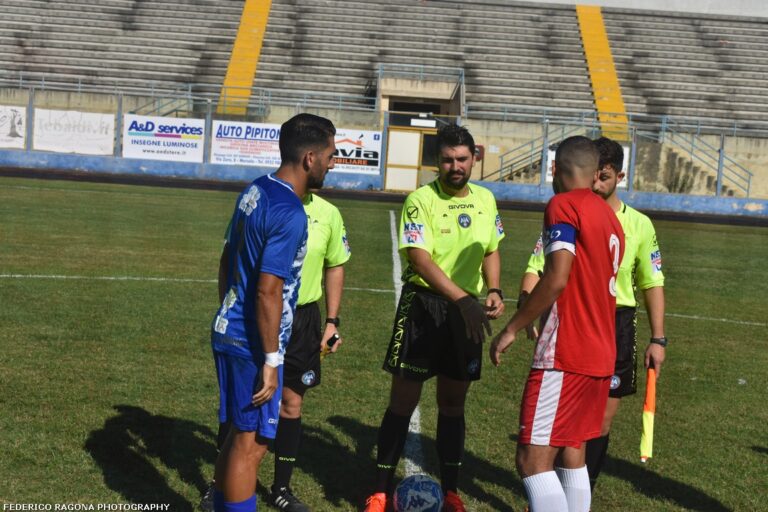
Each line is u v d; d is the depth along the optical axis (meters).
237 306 3.57
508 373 7.10
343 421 5.65
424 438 5.43
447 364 4.42
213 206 19.97
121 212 17.56
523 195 29.56
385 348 7.61
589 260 3.64
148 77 34.12
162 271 10.96
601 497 4.67
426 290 4.43
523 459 3.73
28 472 4.43
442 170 4.44
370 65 35.72
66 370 6.30
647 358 4.52
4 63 33.88
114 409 5.50
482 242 4.52
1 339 7.07
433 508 4.06
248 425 3.57
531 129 31.50
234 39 36.41
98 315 8.22
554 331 3.65
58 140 29.61
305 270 4.47
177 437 5.11
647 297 4.61
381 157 30.39
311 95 33.72
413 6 39.28
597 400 3.75
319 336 4.53
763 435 5.82
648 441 4.10
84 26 36.44
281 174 3.65
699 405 6.52
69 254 11.85
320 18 38.09
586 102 34.69
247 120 30.53
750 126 33.81
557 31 38.66
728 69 37.38
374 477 4.77
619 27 39.28
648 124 32.12
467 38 37.81
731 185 31.75
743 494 4.77
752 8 40.50
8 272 10.20
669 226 23.48
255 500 3.68
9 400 5.52
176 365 6.64
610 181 4.45
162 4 37.94
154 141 29.58
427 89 34.78
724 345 8.77
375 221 19.17
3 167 28.47
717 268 15.00
